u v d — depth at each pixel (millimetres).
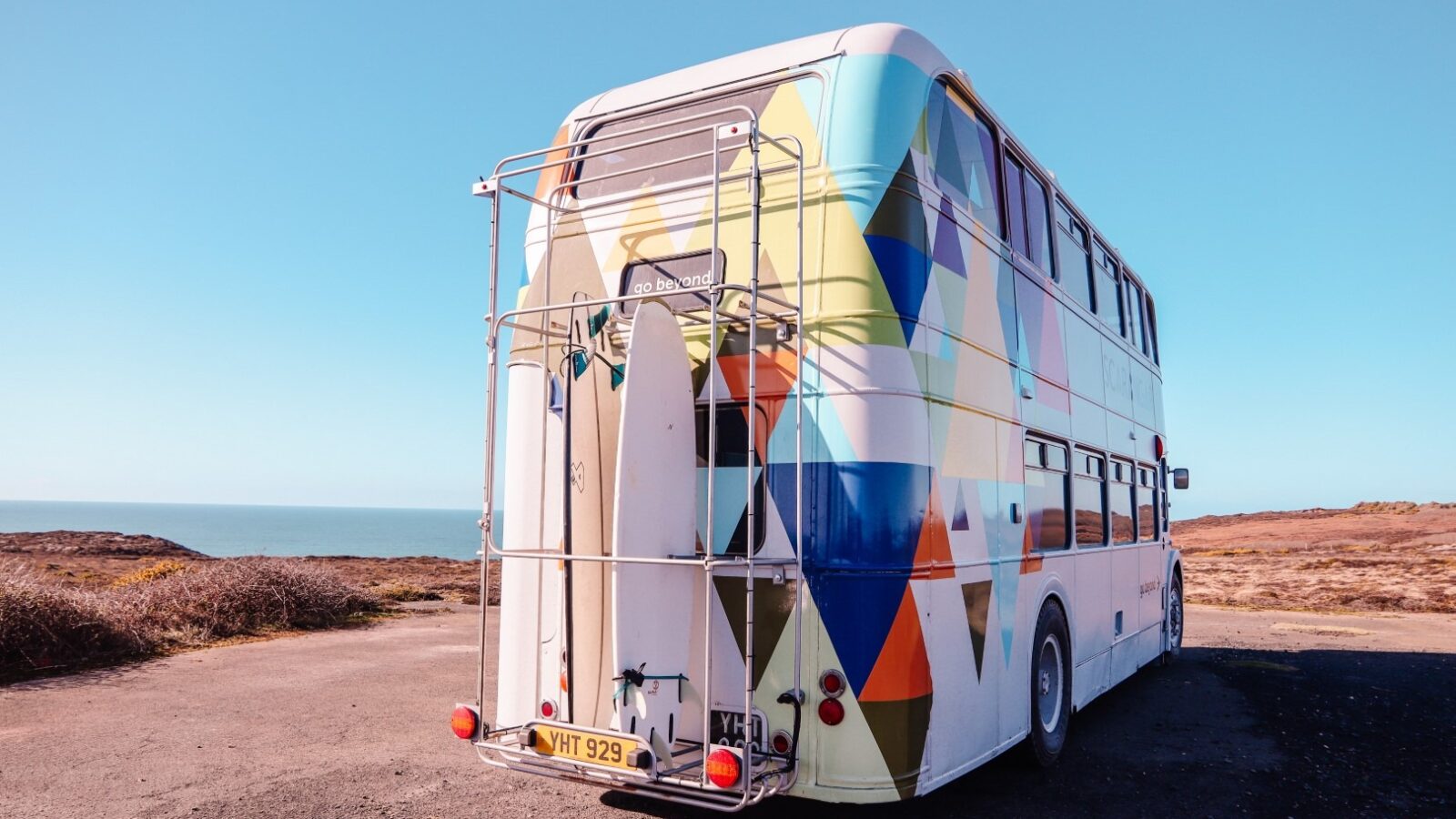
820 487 4492
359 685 9055
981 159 5762
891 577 4391
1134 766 6586
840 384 4500
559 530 4957
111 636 10547
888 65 4801
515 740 4793
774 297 4719
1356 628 15992
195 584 12812
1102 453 8141
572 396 4930
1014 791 5938
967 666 5012
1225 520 89625
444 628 13477
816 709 4391
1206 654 12391
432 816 5273
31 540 37125
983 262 5598
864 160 4633
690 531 4688
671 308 5008
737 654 4668
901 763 4363
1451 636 14688
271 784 5836
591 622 4660
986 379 5496
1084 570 7348
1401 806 5762
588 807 5469
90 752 6516
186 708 7980
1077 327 7586
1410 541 53031
